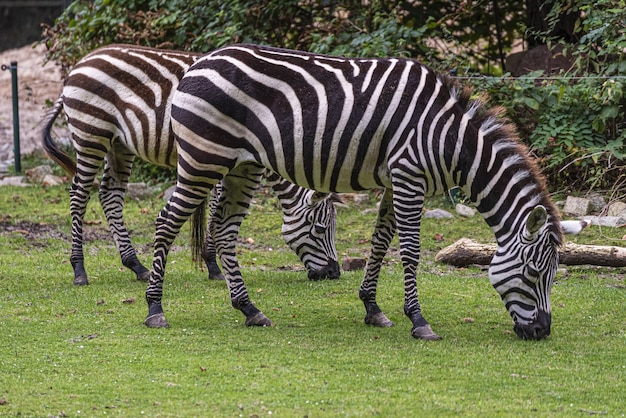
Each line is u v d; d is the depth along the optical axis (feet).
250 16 72.43
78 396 29.78
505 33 82.53
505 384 31.12
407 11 75.36
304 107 35.60
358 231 58.08
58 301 42.29
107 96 43.57
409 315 36.65
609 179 61.21
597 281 46.55
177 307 41.57
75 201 45.52
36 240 55.57
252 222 60.03
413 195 35.37
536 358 33.94
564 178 62.49
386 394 30.01
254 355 34.17
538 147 59.57
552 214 35.42
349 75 35.91
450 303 42.37
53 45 80.53
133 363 33.19
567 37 70.38
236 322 39.14
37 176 72.64
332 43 69.56
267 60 36.37
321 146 35.58
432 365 33.06
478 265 49.96
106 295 43.55
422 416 28.09
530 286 35.53
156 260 38.29
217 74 36.19
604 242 52.85
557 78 60.08
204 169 36.68
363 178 36.24
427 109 35.32
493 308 41.55
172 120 37.17
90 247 54.54
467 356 34.06
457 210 60.85
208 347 35.24
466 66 66.69
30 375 31.89
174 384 30.91
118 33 74.38
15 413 28.27
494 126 35.78
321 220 46.52
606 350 35.14
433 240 55.42
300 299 43.34
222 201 39.11
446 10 77.82
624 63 60.13
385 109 35.27
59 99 49.08
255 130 36.17
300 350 34.83
